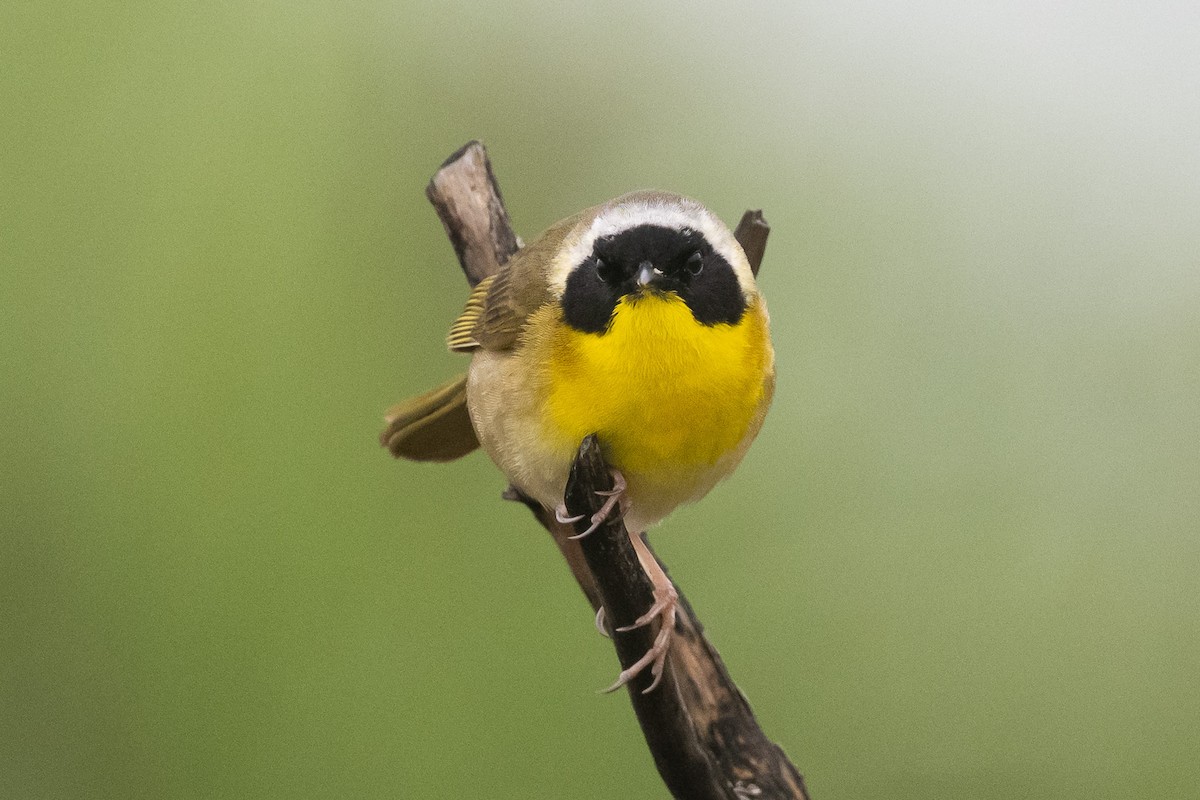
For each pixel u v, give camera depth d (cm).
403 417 1002
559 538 959
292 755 1130
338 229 1242
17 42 1198
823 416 1238
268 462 1171
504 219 1051
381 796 1127
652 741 811
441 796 1133
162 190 1208
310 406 1191
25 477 1152
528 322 828
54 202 1191
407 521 1180
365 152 1262
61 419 1159
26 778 1120
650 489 826
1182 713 1181
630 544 773
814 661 1170
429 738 1138
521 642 1155
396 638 1150
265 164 1227
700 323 789
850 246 1277
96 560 1145
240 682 1137
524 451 830
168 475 1158
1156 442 1227
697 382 788
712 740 904
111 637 1138
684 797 828
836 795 1168
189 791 1123
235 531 1155
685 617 915
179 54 1228
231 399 1177
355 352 1219
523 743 1139
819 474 1223
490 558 1177
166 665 1137
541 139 1305
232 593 1147
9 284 1170
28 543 1145
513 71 1300
